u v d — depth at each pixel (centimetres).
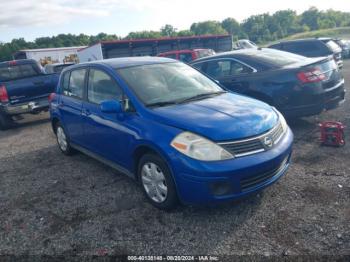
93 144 503
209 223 355
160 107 405
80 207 414
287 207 372
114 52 2569
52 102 617
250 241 320
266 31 10675
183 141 344
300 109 602
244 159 338
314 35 7056
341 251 296
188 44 2997
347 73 1423
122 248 326
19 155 661
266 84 619
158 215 379
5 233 370
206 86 486
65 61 3148
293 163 489
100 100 477
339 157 498
